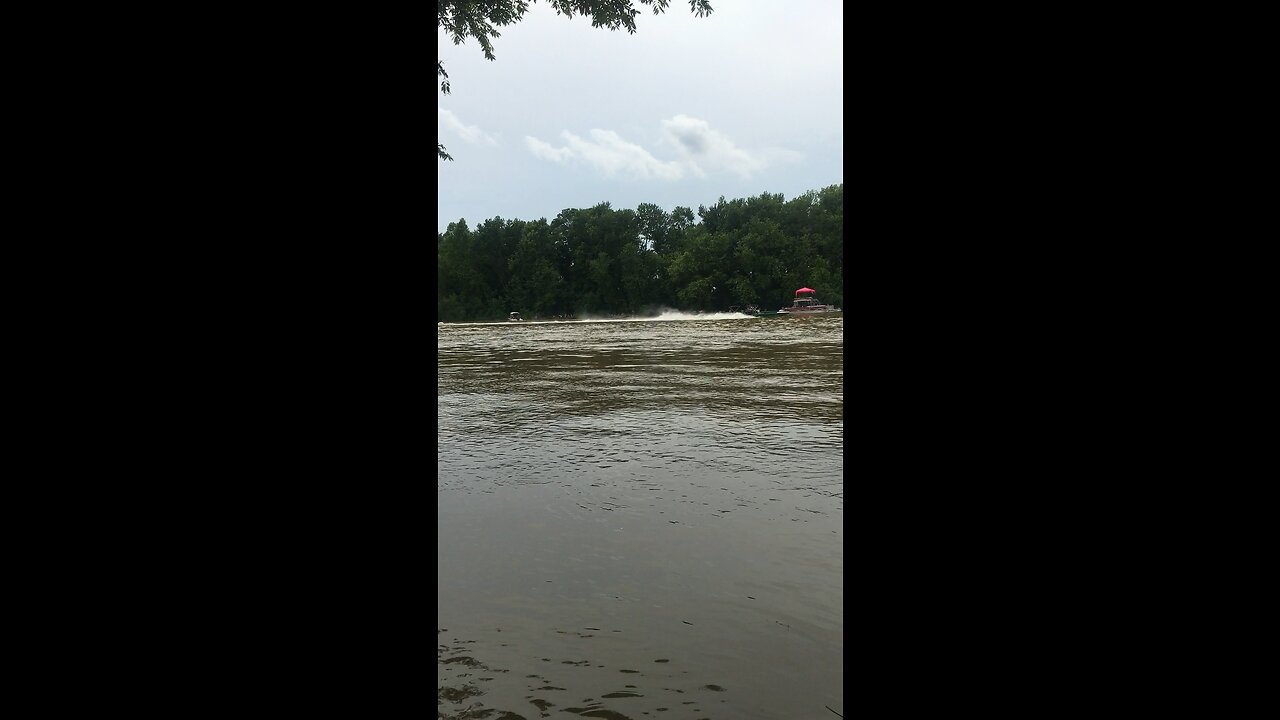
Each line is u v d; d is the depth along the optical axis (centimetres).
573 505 524
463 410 1099
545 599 337
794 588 350
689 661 271
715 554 405
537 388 1421
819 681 254
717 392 1296
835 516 486
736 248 10950
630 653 278
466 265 11950
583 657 274
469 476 630
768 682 254
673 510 507
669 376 1639
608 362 2128
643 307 11612
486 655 277
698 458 703
